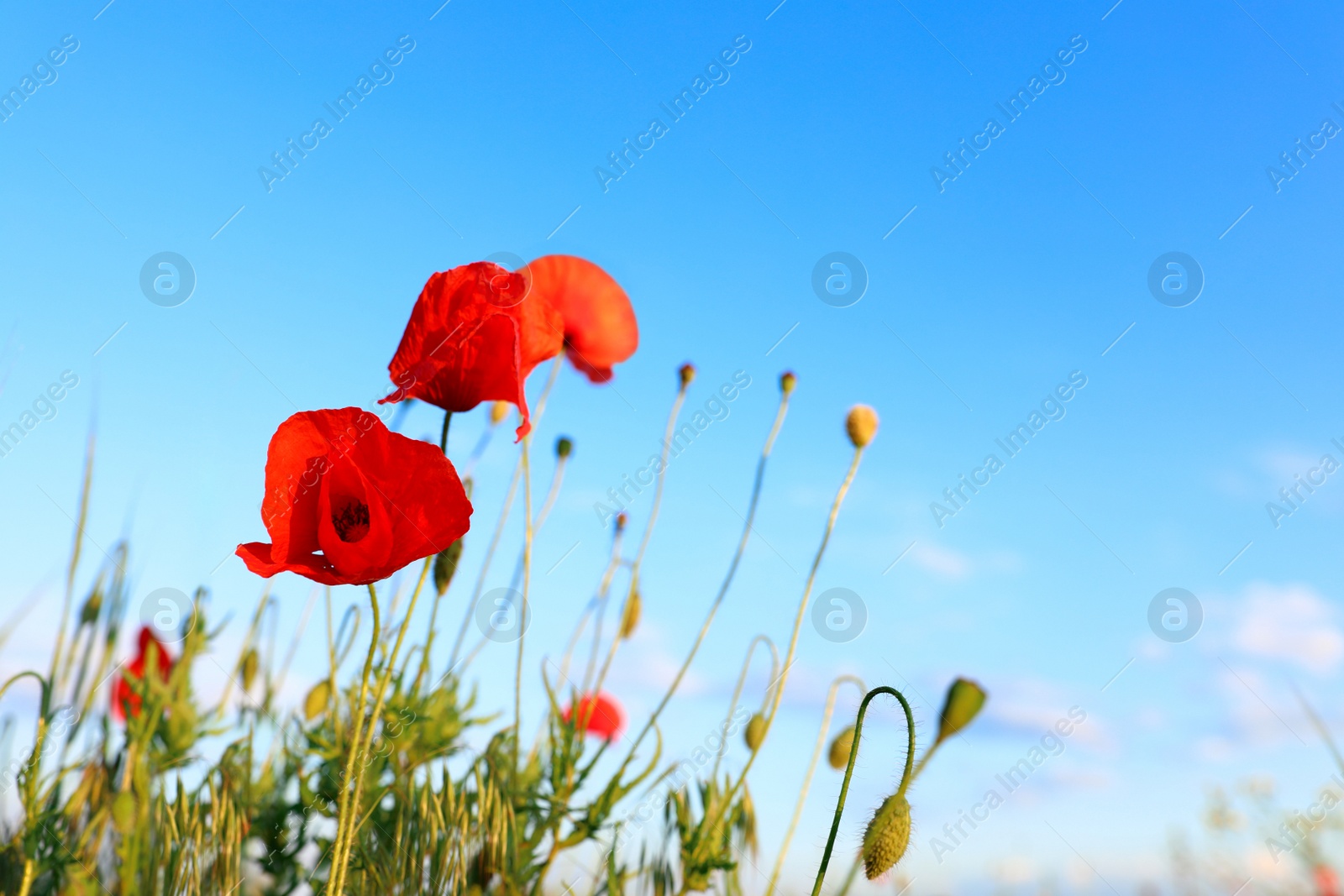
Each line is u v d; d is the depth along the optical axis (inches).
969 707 19.7
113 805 21.6
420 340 20.8
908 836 19.0
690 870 23.0
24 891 21.0
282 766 24.1
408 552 18.2
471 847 22.3
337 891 18.0
